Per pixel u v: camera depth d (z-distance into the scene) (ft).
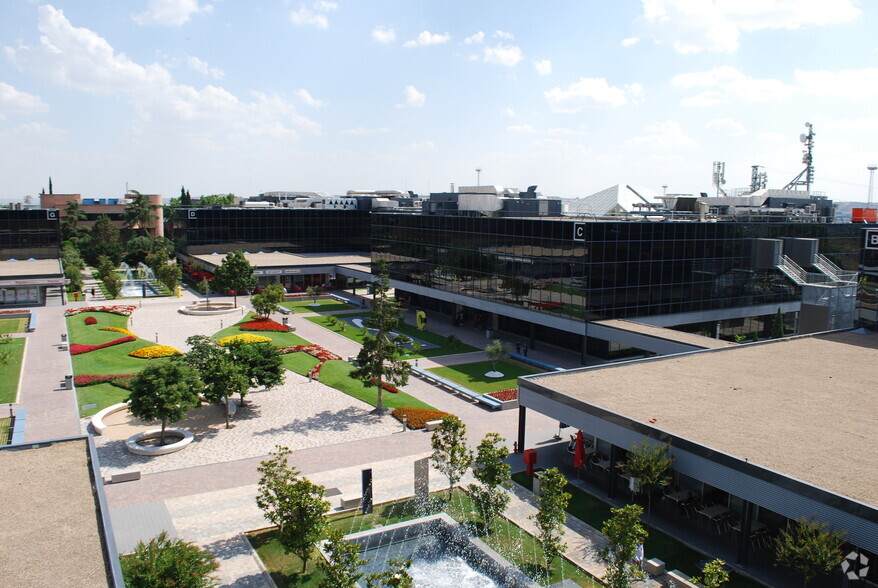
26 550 62.49
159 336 224.33
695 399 108.78
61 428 133.18
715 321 218.59
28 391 157.99
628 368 129.80
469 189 341.21
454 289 251.19
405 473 115.03
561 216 262.06
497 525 96.68
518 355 200.95
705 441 89.51
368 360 147.33
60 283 287.69
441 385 170.50
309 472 114.93
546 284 201.26
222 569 83.46
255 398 157.99
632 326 180.45
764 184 393.70
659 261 198.18
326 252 413.80
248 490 107.45
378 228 308.19
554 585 79.97
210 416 144.15
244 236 393.29
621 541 73.36
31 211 342.23
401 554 89.76
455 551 90.68
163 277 317.83
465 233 240.53
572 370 127.75
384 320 145.18
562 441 129.70
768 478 78.43
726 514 95.35
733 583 80.18
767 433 92.68
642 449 93.40
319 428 137.59
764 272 223.92
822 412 101.86
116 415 142.82
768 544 88.99
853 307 187.11
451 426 102.73
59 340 214.69
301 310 289.94
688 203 262.88
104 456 120.78
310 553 83.56
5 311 268.82
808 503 74.38
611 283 189.47
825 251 241.76
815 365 131.44
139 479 111.34
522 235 209.97
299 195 631.56
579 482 110.42
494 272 226.17
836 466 81.15
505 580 83.05
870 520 68.49
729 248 213.46
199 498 104.37
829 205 318.04
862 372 125.80
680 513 98.78
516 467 116.88
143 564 66.74
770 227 223.51
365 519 98.02
